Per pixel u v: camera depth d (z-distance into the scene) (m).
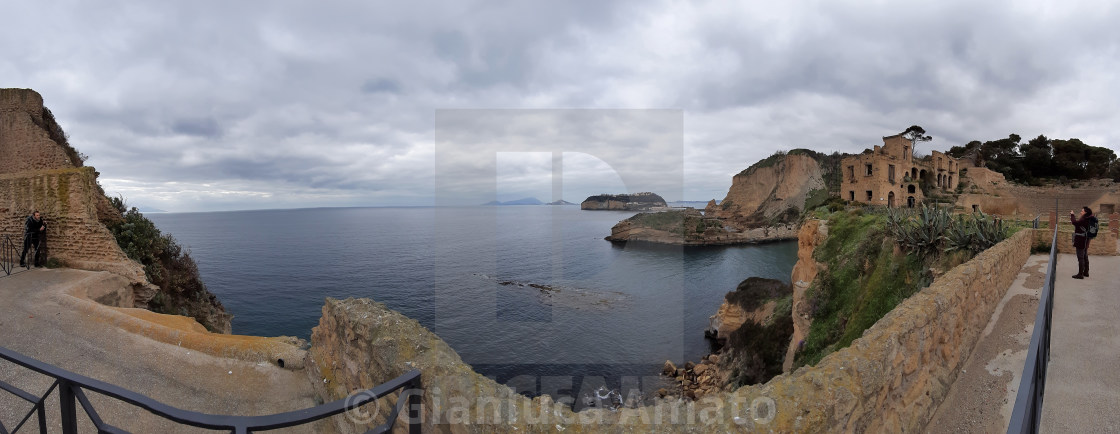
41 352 7.55
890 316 4.72
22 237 15.55
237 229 133.88
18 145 19.08
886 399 3.80
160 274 17.19
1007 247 9.67
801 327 19.86
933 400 4.85
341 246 59.97
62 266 14.85
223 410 6.16
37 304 10.12
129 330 8.83
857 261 18.88
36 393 6.12
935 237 14.07
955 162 63.47
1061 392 4.98
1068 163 64.25
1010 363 5.99
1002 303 8.50
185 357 7.77
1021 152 70.44
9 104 19.34
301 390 6.71
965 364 6.09
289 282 41.00
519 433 2.60
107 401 6.03
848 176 55.75
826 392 3.01
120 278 14.07
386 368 3.79
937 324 5.12
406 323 4.26
